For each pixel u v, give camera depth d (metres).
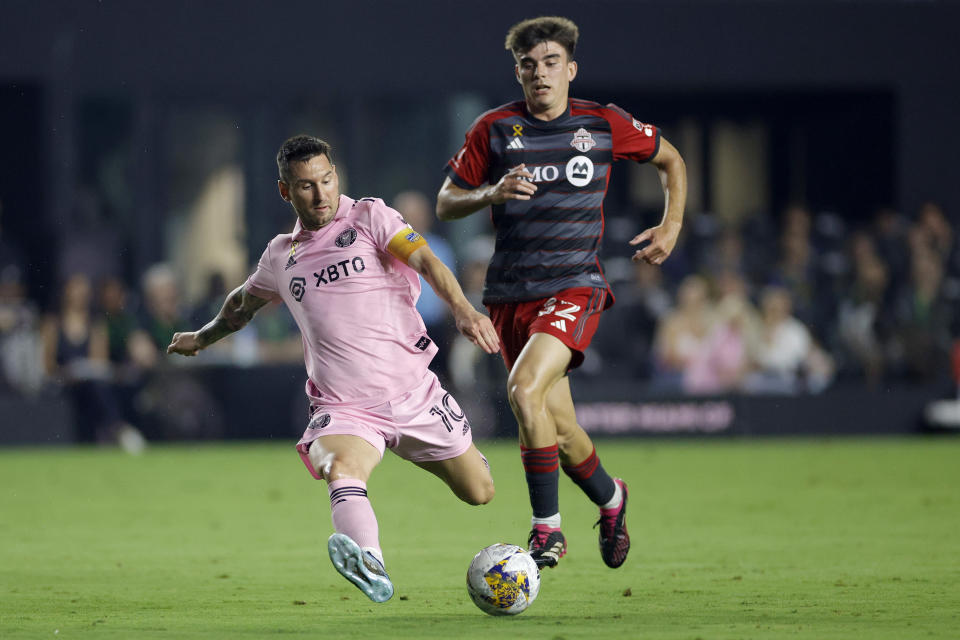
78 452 58.56
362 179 73.56
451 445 21.14
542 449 21.95
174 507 37.72
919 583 22.47
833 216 76.00
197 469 50.38
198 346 22.81
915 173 76.69
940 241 67.50
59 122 70.25
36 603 20.94
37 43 69.69
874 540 29.08
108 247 71.06
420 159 74.06
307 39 72.00
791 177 81.12
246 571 25.05
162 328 61.72
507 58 73.38
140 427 60.69
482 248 68.50
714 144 81.19
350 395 20.62
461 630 17.86
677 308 64.88
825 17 75.38
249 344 63.00
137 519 34.75
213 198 72.81
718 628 17.80
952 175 76.81
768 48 75.12
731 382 63.56
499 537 30.75
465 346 61.19
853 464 50.38
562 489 42.75
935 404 65.25
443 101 73.56
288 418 61.66
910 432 65.19
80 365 60.12
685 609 19.77
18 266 67.12
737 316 63.94
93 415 60.41
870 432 64.69
